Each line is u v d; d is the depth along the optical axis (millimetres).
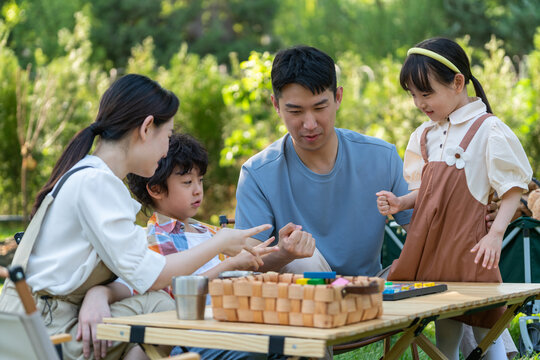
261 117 9773
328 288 1865
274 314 1959
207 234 3240
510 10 17094
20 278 1723
